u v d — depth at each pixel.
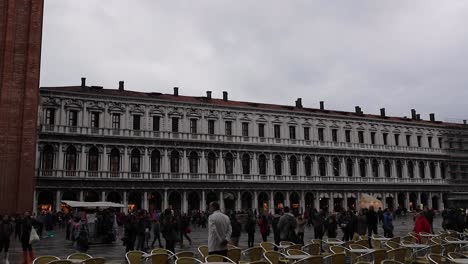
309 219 61.53
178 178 77.81
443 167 107.75
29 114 41.47
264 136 87.06
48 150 70.19
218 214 16.56
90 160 72.88
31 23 42.72
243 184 82.88
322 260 15.07
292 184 87.56
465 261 15.38
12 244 37.12
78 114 72.81
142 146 76.19
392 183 98.56
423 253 22.78
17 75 41.59
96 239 37.12
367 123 98.31
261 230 31.45
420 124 104.88
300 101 97.44
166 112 79.12
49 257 15.43
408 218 81.88
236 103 88.50
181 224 35.91
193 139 80.19
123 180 73.69
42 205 68.81
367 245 22.58
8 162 40.28
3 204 39.66
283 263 18.52
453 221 35.31
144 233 29.28
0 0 42.00
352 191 93.88
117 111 75.62
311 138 91.62
